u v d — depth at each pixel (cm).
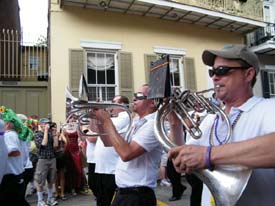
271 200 140
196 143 174
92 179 451
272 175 142
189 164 120
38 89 986
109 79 1034
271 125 142
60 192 692
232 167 117
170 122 178
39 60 1036
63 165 684
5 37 1037
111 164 419
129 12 1068
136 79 1063
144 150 243
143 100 290
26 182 544
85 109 249
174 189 634
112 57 1048
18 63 1002
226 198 118
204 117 178
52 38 964
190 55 1173
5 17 1360
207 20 1168
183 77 1151
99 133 282
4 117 445
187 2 1089
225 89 161
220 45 1241
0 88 949
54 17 974
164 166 739
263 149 109
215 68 164
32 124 784
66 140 684
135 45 1075
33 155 665
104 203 424
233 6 1193
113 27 1046
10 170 399
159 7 1055
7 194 398
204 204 175
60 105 942
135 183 260
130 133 277
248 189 142
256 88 1315
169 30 1142
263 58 1359
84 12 1007
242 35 1301
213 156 117
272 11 1450
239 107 157
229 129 148
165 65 164
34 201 665
